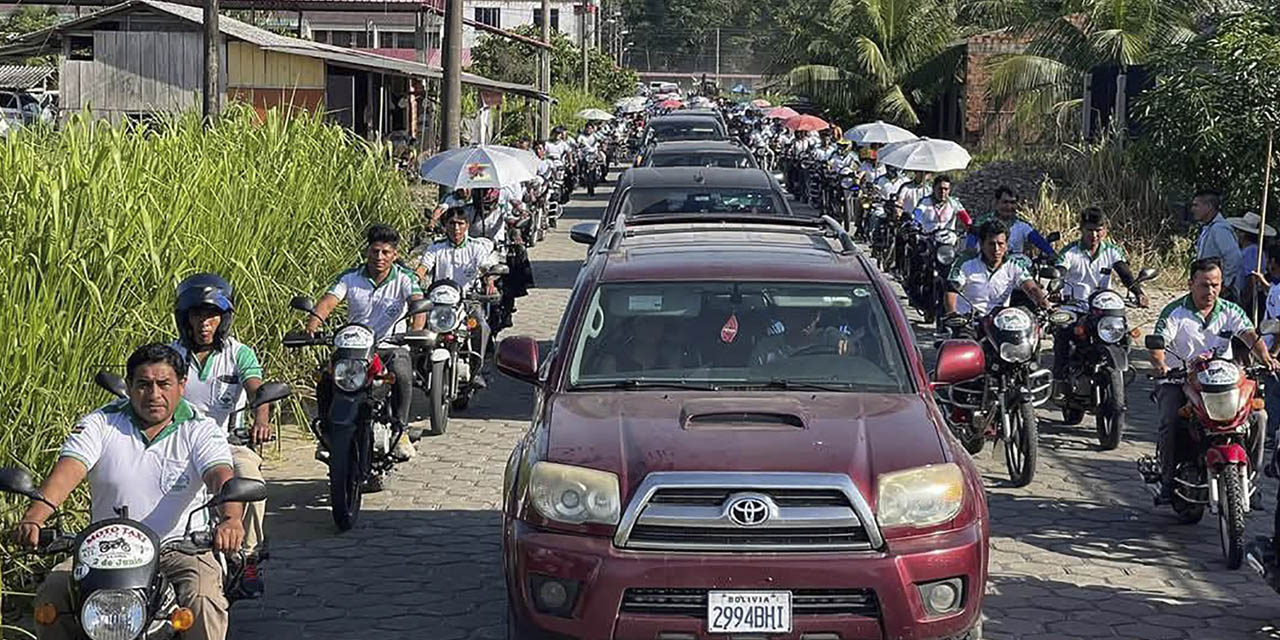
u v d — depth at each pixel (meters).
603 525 7.29
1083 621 9.24
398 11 49.41
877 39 62.75
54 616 6.75
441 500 12.12
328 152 18.31
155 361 7.18
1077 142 38.03
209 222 13.52
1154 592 9.88
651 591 7.18
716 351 8.91
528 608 7.35
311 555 10.57
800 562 7.12
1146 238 26.75
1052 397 14.50
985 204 33.62
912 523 7.30
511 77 65.19
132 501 7.24
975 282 14.01
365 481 11.70
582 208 42.16
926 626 7.20
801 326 9.04
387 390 11.80
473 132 47.12
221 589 7.25
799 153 46.41
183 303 9.06
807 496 7.26
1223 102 23.56
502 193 20.48
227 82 35.06
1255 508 10.57
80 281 10.26
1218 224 15.62
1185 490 10.98
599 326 9.09
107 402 10.15
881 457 7.50
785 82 66.06
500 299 16.98
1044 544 10.98
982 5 61.78
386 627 9.08
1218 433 10.34
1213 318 11.62
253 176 15.21
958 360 8.98
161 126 17.58
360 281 12.69
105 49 34.38
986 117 52.69
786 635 7.13
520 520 7.54
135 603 6.08
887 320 9.07
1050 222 28.44
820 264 9.56
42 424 9.48
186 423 7.34
